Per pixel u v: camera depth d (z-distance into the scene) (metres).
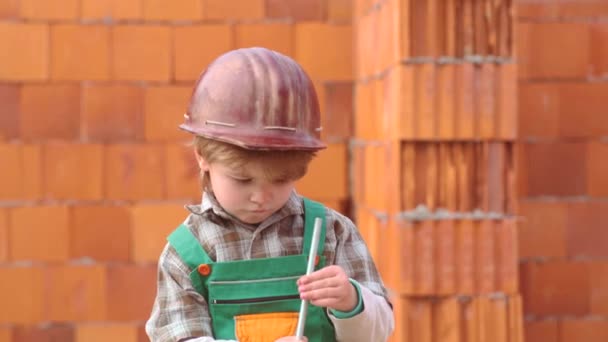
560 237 12.07
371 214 11.34
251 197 5.49
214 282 5.73
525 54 12.04
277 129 5.44
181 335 5.63
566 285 12.04
